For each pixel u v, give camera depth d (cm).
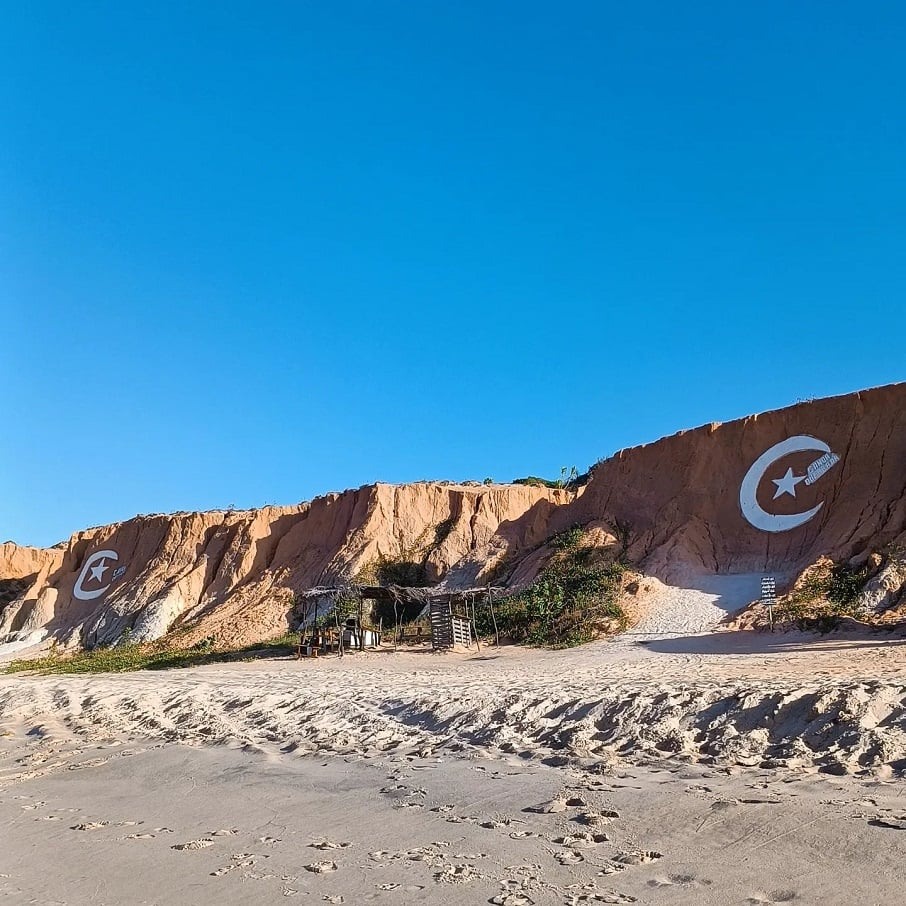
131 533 6016
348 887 706
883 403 3338
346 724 1552
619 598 3173
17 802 1234
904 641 2067
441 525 4666
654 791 893
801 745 967
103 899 750
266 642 3909
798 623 2534
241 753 1428
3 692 2697
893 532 2859
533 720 1310
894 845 655
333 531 4859
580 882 658
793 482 3406
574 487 5369
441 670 2436
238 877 766
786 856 665
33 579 7088
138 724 1878
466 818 888
